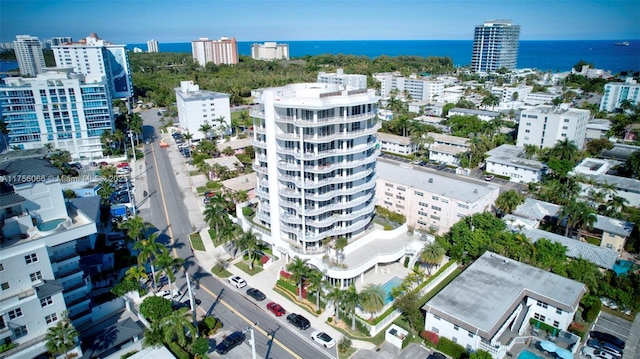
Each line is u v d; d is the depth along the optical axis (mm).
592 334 65875
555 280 72812
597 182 115500
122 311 71625
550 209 103938
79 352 58125
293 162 81125
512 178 137000
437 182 107250
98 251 87562
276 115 79625
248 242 82000
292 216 83938
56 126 147625
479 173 143500
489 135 173000
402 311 71062
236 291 78500
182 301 75125
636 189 110562
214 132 183250
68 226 62812
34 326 56125
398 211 109062
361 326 68312
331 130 78250
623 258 89625
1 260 53375
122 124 187875
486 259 80500
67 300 66125
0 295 53875
